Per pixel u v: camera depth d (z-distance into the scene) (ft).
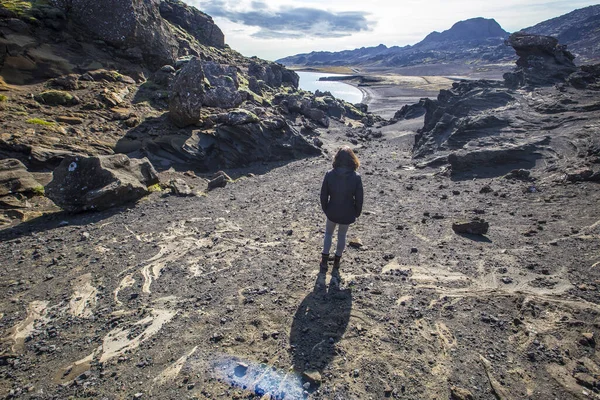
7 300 17.51
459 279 18.60
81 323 15.48
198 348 13.44
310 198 38.47
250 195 39.96
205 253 23.02
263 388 11.36
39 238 25.91
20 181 33.65
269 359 12.73
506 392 11.14
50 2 70.54
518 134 50.72
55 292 18.25
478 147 49.37
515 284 17.69
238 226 28.66
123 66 74.84
